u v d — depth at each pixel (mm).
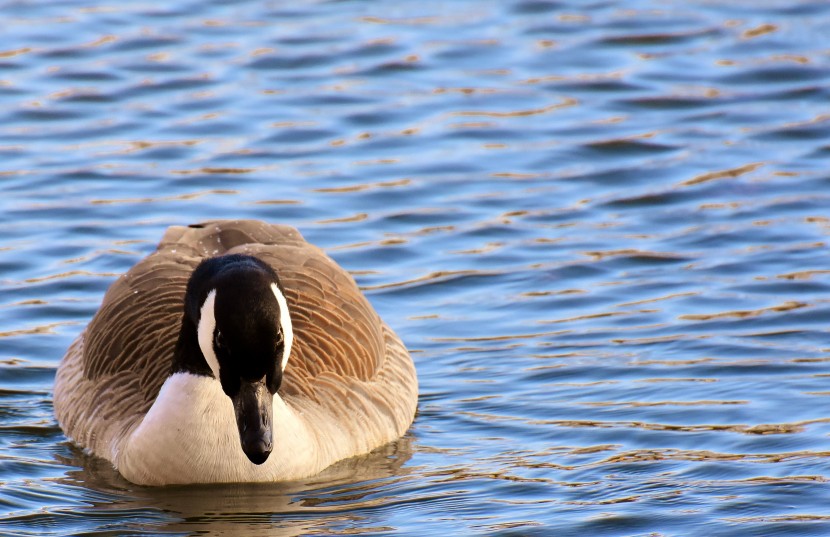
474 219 18281
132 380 13203
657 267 16938
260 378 11320
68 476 12617
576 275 16781
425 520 11547
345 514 11719
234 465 12297
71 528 11469
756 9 25234
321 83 22344
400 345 14688
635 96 21922
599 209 18547
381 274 16906
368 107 21516
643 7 25562
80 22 24859
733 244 17469
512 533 11227
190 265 14219
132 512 11812
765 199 18641
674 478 12195
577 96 21969
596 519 11445
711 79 22469
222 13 25406
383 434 13312
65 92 21938
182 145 20312
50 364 15000
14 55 23281
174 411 12250
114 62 23094
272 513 11766
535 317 15844
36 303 16141
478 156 20031
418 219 18281
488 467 12625
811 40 23719
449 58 23312
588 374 14469
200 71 22766
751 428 13117
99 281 16609
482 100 21781
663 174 19469
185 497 12133
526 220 18234
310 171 19531
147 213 18266
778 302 15930
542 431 13359
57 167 19531
